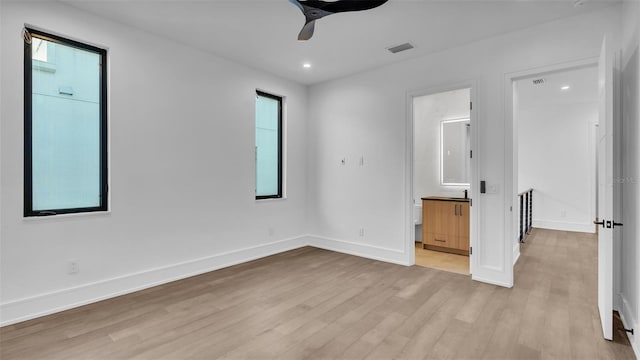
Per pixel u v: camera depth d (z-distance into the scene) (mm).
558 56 3043
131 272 3234
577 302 2932
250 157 4402
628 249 2453
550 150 6773
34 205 2729
